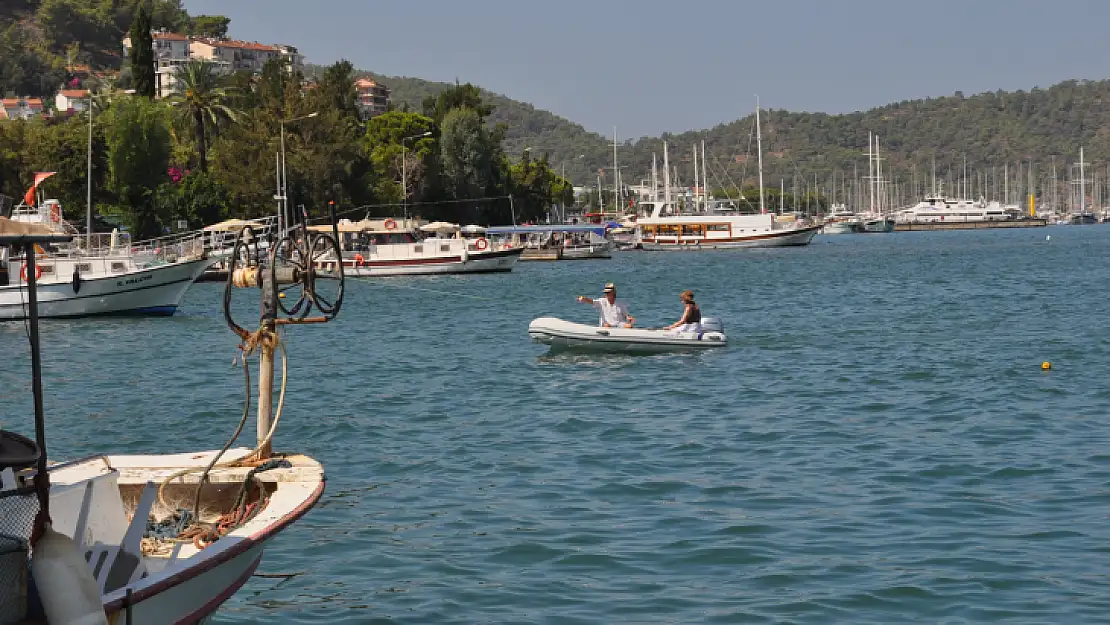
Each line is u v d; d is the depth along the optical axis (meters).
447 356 35.59
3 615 8.66
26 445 9.21
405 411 24.73
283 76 134.75
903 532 14.64
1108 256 98.19
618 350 33.41
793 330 41.03
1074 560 13.39
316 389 28.44
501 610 12.18
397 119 132.88
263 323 13.23
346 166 108.56
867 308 51.09
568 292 68.62
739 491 16.95
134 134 96.88
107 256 52.41
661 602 12.34
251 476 12.52
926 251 120.50
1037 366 29.81
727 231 139.62
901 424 22.08
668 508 16.05
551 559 13.84
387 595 12.70
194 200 98.44
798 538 14.47
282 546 14.45
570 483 17.66
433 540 14.65
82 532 10.19
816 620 11.75
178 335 44.06
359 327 47.41
